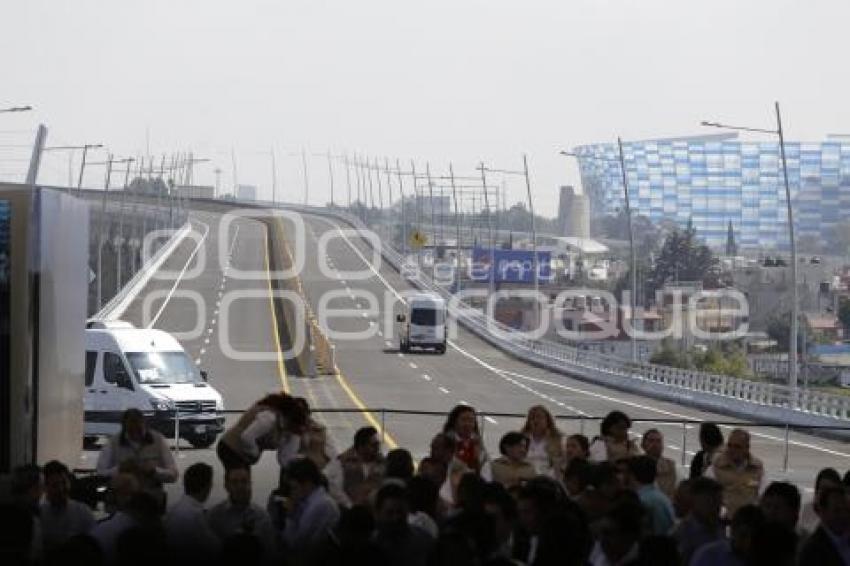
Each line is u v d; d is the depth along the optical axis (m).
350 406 101.31
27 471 26.64
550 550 21.05
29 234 36.03
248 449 32.16
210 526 25.83
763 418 106.06
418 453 68.31
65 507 27.17
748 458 31.30
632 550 21.75
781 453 77.94
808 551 23.95
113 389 68.62
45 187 37.91
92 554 19.64
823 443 86.56
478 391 122.94
